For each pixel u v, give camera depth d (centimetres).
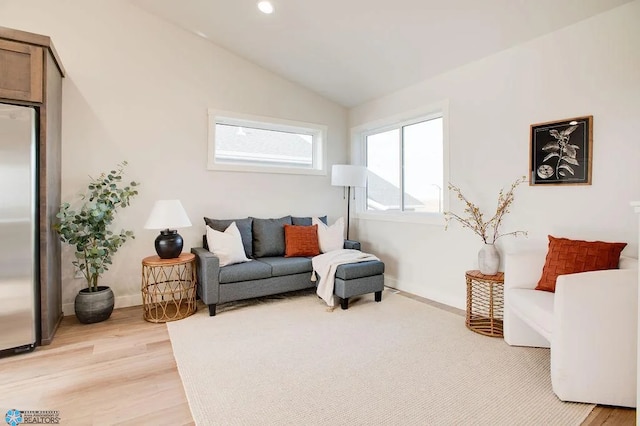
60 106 305
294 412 171
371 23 301
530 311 212
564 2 235
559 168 262
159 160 361
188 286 371
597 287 176
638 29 222
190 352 238
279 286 344
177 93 370
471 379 203
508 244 298
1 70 233
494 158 308
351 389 192
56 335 268
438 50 318
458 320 303
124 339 261
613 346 175
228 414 169
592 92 244
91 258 294
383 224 437
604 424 163
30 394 186
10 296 232
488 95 312
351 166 430
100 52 330
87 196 325
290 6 302
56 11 312
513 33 276
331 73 407
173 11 346
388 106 426
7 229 230
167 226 303
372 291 348
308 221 430
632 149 226
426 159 395
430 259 371
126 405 177
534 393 189
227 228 363
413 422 164
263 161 442
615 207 234
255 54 397
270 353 237
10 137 231
